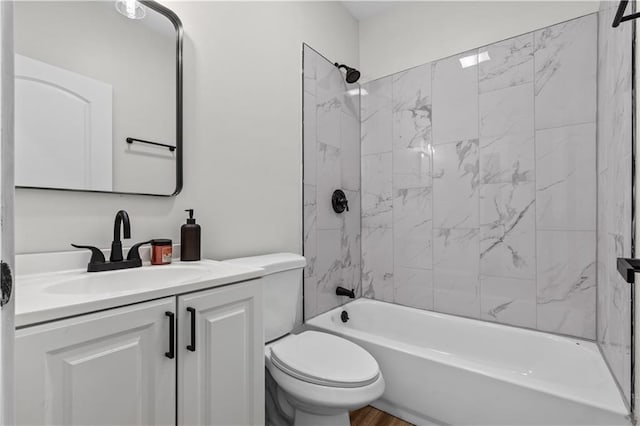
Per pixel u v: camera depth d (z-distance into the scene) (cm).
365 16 251
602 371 141
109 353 74
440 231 217
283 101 188
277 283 154
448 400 147
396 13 239
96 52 112
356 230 249
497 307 195
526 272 186
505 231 193
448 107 213
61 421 67
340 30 236
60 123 103
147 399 81
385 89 243
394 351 164
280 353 140
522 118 187
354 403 119
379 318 230
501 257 194
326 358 137
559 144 177
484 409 138
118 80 117
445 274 214
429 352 159
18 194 96
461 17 210
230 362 103
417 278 226
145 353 81
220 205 153
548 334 176
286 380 130
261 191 173
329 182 222
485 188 199
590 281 168
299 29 200
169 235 132
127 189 119
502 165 193
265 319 148
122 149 118
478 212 202
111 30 116
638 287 102
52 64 102
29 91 97
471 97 205
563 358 165
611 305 137
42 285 87
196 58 144
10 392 31
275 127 182
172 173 133
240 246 161
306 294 202
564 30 176
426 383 154
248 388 109
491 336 188
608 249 142
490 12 199
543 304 181
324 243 217
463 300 207
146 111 125
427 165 222
